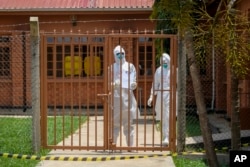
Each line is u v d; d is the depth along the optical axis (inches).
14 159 459.5
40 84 483.5
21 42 821.9
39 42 476.7
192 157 466.3
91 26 845.8
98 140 564.1
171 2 350.9
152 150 487.2
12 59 825.5
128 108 488.7
